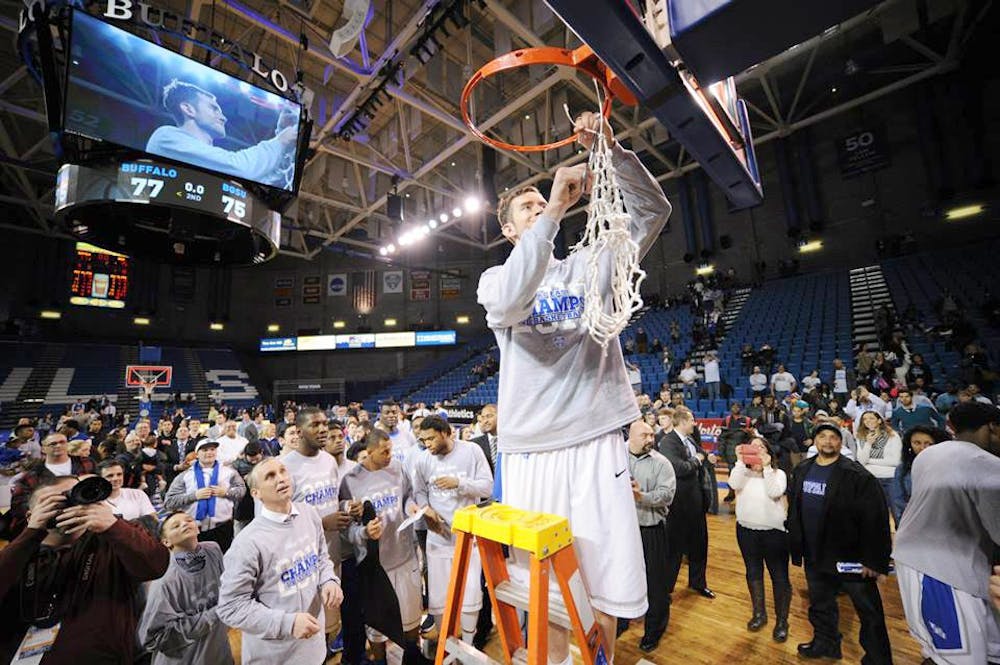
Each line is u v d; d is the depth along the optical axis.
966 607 1.79
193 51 9.84
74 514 1.72
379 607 2.70
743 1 0.81
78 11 3.77
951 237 12.18
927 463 1.95
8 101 10.07
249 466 4.08
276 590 2.09
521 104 11.08
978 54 11.49
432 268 24.31
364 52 8.88
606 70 1.11
